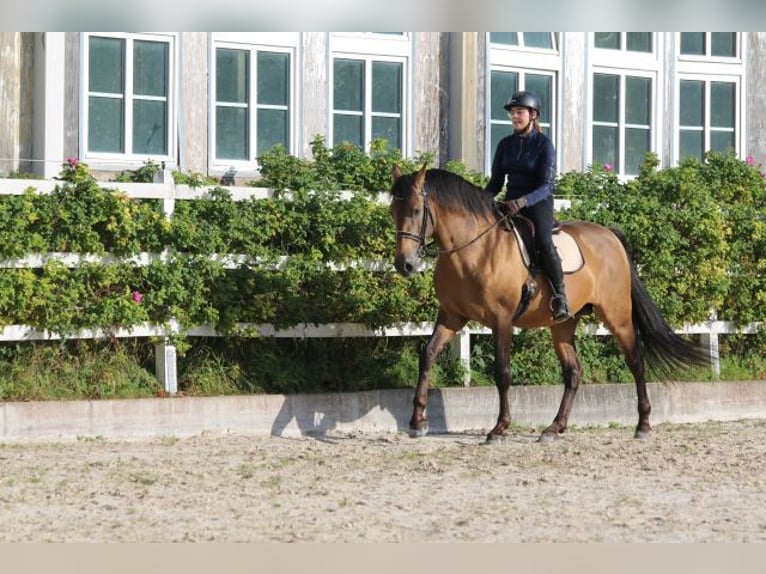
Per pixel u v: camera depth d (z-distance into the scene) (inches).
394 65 692.1
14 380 522.9
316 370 586.2
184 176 571.2
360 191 593.9
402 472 463.5
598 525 373.1
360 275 583.5
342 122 679.1
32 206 522.3
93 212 531.5
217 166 644.7
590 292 556.7
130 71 624.4
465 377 605.6
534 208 530.3
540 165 530.0
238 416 549.6
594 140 749.3
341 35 675.4
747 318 687.1
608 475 462.6
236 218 560.7
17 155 605.6
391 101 690.8
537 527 369.4
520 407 605.6
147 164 609.3
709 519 384.8
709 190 687.1
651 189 668.1
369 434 565.9
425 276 595.2
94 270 530.9
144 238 544.4
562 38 732.7
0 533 353.1
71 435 517.3
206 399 543.5
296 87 663.1
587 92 740.0
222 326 555.5
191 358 566.6
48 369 532.1
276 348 584.7
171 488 422.0
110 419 524.4
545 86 732.7
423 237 501.0
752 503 412.8
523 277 528.1
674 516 388.2
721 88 789.2
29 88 608.4
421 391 538.9
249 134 654.5
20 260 518.6
